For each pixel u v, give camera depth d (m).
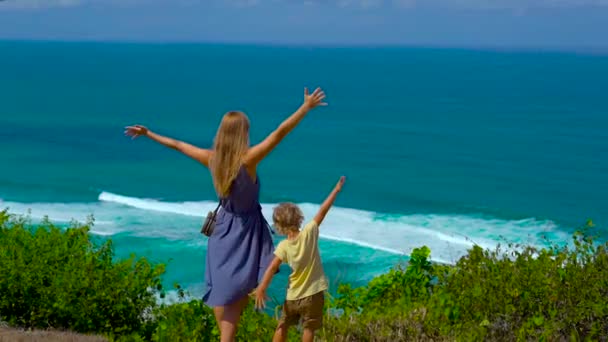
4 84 182.12
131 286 8.61
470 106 138.62
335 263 35.62
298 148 86.44
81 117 114.56
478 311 6.84
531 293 6.74
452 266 8.24
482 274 7.33
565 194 61.88
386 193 60.91
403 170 73.25
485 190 62.97
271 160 77.69
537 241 44.66
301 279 5.34
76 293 8.35
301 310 5.39
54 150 80.50
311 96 4.70
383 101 148.62
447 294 6.95
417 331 6.87
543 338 6.16
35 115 115.06
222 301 4.91
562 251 7.34
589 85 196.00
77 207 49.28
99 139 89.69
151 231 40.91
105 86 181.75
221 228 4.97
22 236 9.20
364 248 38.44
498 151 85.75
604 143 91.56
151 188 60.59
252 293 4.98
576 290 6.60
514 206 56.00
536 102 146.25
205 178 65.56
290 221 5.21
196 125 110.94
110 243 9.30
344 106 138.38
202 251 36.34
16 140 87.69
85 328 8.31
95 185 60.81
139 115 120.62
